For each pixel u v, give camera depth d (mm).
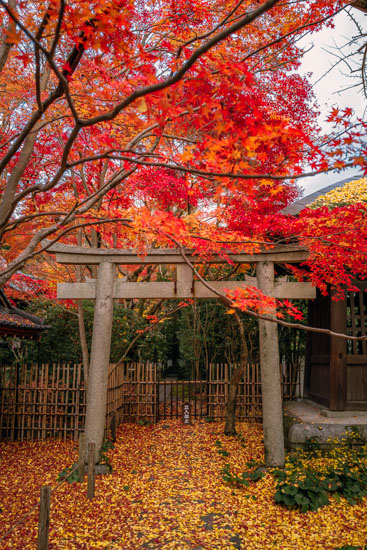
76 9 1901
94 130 4246
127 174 3273
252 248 5605
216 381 10164
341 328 7051
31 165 6074
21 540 4156
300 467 5527
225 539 4148
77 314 8969
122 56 2346
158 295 6598
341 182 8523
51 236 6684
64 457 7055
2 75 5164
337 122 2615
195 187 5727
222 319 12500
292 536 4129
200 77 1946
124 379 10328
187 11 4152
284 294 6379
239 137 1956
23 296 10227
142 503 5078
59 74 1725
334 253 5301
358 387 7125
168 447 7766
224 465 6250
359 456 5781
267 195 5191
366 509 4621
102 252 6648
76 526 4465
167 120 2344
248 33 5293
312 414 7457
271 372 6250
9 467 6531
